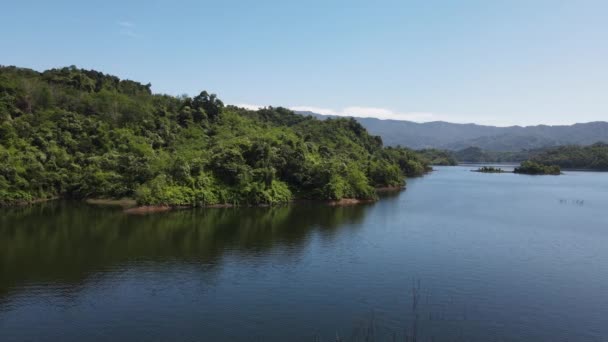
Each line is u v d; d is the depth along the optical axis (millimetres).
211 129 140875
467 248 63531
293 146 127062
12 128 107500
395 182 162875
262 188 107562
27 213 86062
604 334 35656
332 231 74812
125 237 66688
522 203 119438
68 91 141375
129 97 156250
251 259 55625
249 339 33656
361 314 38750
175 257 55844
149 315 37750
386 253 59875
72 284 45094
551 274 51250
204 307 39688
